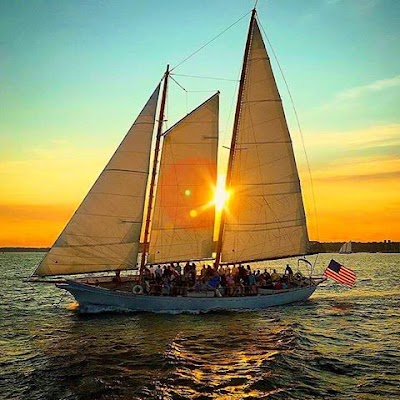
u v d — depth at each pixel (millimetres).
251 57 36500
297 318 32438
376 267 124562
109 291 31562
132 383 17422
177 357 21172
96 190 31828
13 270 111062
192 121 34281
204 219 34625
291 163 36969
